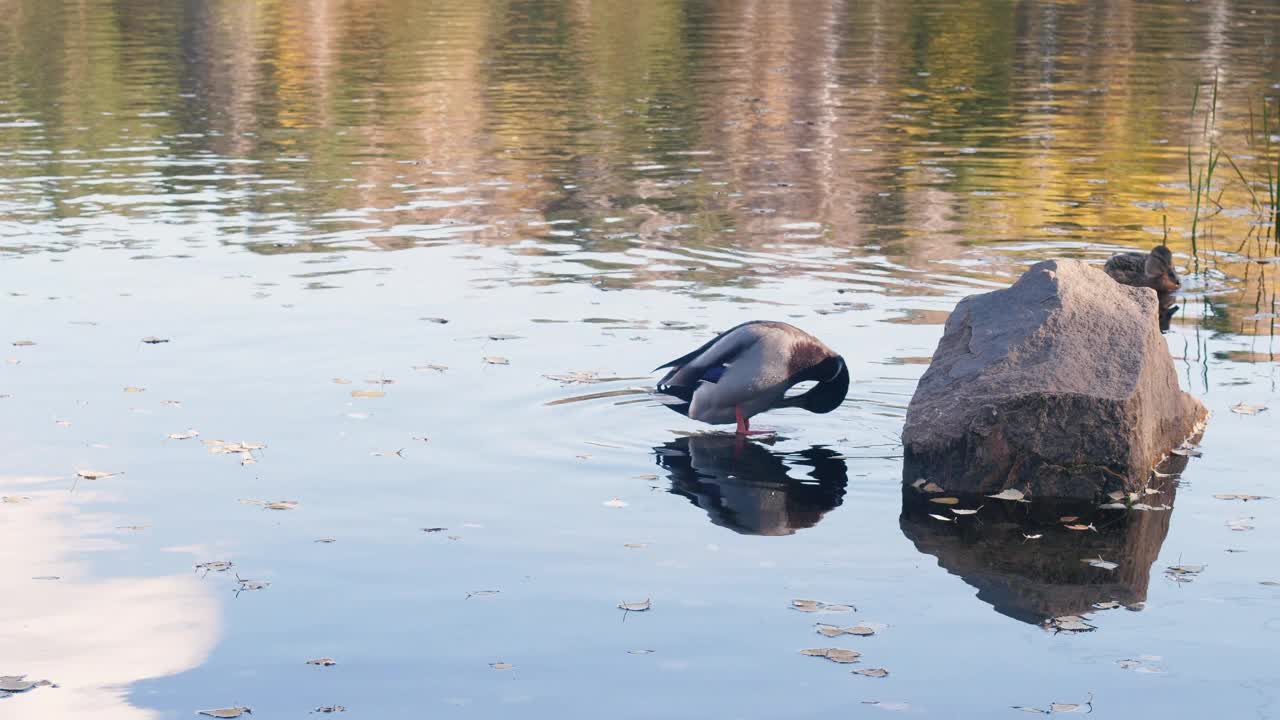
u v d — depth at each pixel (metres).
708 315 14.50
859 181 22.73
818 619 7.66
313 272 16.62
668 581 8.17
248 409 11.37
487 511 9.27
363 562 8.43
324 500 9.44
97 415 11.19
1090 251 17.86
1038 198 21.30
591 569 8.34
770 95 32.69
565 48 42.31
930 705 6.70
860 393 11.91
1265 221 19.67
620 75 36.22
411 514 9.21
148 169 23.89
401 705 6.71
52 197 21.52
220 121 29.06
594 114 29.97
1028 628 7.55
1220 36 43.00
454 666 7.11
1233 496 9.62
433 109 30.66
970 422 9.94
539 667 7.09
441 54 40.53
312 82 34.72
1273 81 33.12
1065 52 40.09
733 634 7.47
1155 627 7.56
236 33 45.12
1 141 26.55
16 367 12.52
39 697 6.76
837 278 16.33
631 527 9.02
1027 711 6.64
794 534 8.95
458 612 7.73
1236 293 15.69
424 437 10.73
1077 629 7.54
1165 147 25.36
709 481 9.89
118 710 6.64
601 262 17.20
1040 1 55.28
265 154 25.41
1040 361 10.24
